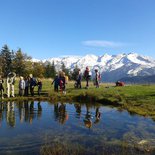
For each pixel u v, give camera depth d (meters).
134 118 26.58
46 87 56.75
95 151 15.92
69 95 43.00
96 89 45.41
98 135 19.62
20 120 25.22
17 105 36.31
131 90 41.97
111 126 22.83
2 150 16.09
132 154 15.54
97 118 26.66
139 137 19.08
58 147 16.52
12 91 44.59
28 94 46.75
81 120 25.55
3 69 138.50
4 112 30.16
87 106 35.25
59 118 26.56
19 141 17.88
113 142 17.77
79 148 16.41
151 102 33.09
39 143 17.44
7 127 22.06
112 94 39.31
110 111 31.05
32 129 21.42
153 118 26.36
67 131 20.83
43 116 27.62
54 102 39.62
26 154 15.44
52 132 20.42
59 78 46.12
